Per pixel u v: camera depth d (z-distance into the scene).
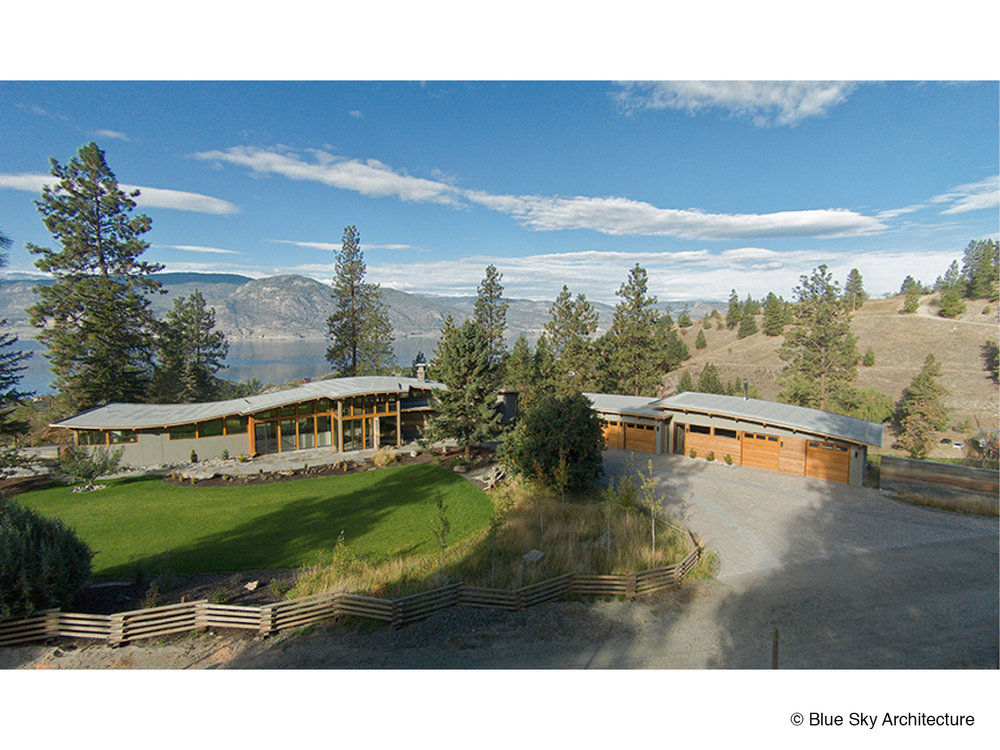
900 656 11.36
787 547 17.88
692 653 11.54
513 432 26.20
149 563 17.44
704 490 24.70
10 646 11.84
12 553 12.11
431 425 31.25
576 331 53.38
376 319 58.34
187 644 12.03
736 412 29.44
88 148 42.50
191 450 32.09
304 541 19.45
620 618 13.14
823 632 12.41
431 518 21.80
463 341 30.98
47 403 53.19
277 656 11.52
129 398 44.84
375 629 12.61
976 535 18.84
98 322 41.69
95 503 23.95
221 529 20.73
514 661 11.27
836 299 56.97
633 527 19.20
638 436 33.75
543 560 16.62
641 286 52.41
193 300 64.56
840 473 25.89
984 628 12.52
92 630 12.11
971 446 47.69
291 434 34.78
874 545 17.97
